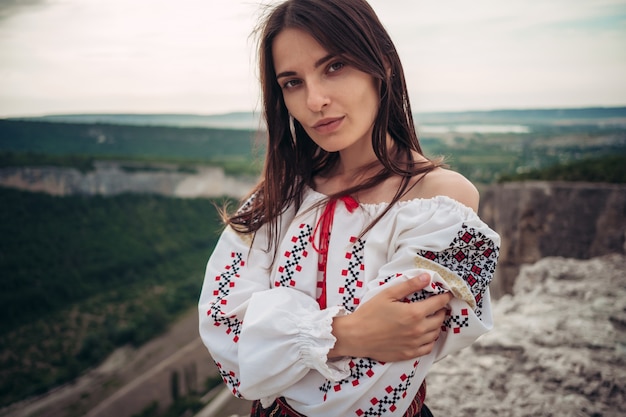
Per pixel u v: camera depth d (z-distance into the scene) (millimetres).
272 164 1356
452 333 1109
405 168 1246
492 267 1107
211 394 27688
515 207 18578
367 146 1313
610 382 2830
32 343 37656
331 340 1089
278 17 1173
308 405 1141
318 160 1407
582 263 5531
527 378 3025
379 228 1177
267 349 1125
